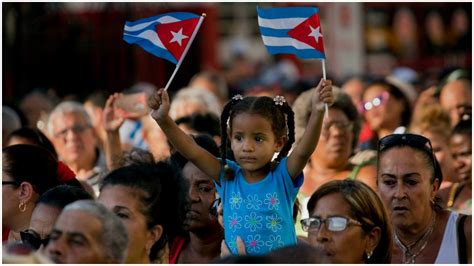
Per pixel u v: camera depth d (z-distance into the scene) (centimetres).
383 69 3503
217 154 1127
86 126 1622
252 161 966
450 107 1742
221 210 1021
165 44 1012
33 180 1097
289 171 977
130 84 2672
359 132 1359
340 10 3328
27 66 2502
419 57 3556
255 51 3609
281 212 977
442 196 1325
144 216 898
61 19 2550
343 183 923
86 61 2602
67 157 1619
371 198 919
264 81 3303
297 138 1355
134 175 905
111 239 782
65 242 773
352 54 3350
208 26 3138
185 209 942
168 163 956
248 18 3612
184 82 2956
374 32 3531
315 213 918
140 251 897
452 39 3550
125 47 2645
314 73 3428
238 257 730
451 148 1377
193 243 1071
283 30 1018
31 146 1113
